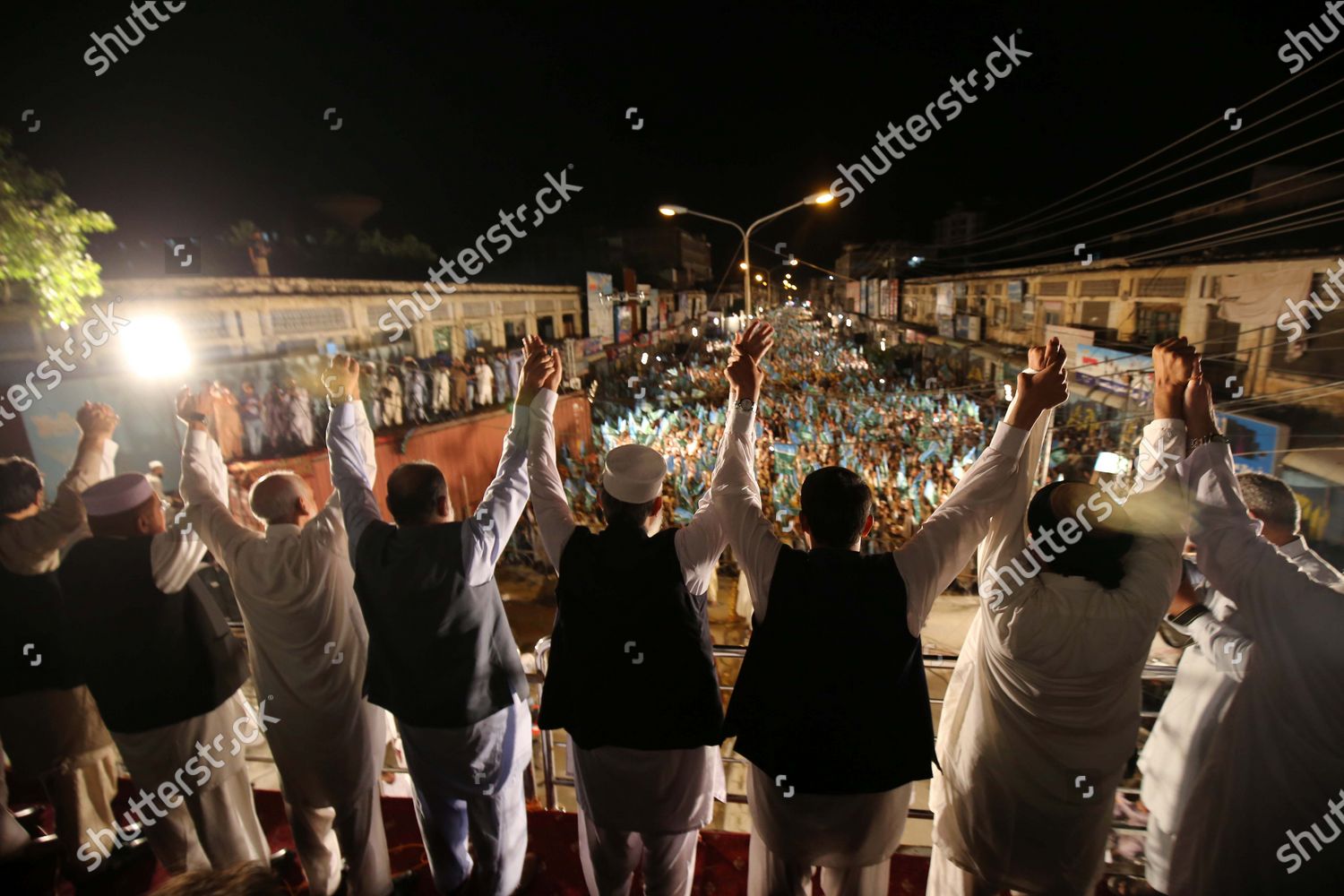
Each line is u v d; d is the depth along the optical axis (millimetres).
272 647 2367
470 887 2613
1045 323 16375
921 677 1983
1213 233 12141
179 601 2451
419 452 13453
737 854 2965
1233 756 2006
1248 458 8812
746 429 2197
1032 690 1920
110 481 2404
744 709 2055
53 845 2756
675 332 34688
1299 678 1814
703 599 2156
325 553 2355
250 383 10547
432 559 2162
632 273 29750
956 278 23562
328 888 2734
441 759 2316
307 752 2479
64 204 6973
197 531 2414
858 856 2078
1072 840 2049
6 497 2629
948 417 15242
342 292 12273
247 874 1114
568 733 2174
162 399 8945
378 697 2332
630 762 2131
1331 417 7840
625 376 24547
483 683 2289
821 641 1900
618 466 2090
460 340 16016
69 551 2383
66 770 2844
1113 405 12211
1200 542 1878
